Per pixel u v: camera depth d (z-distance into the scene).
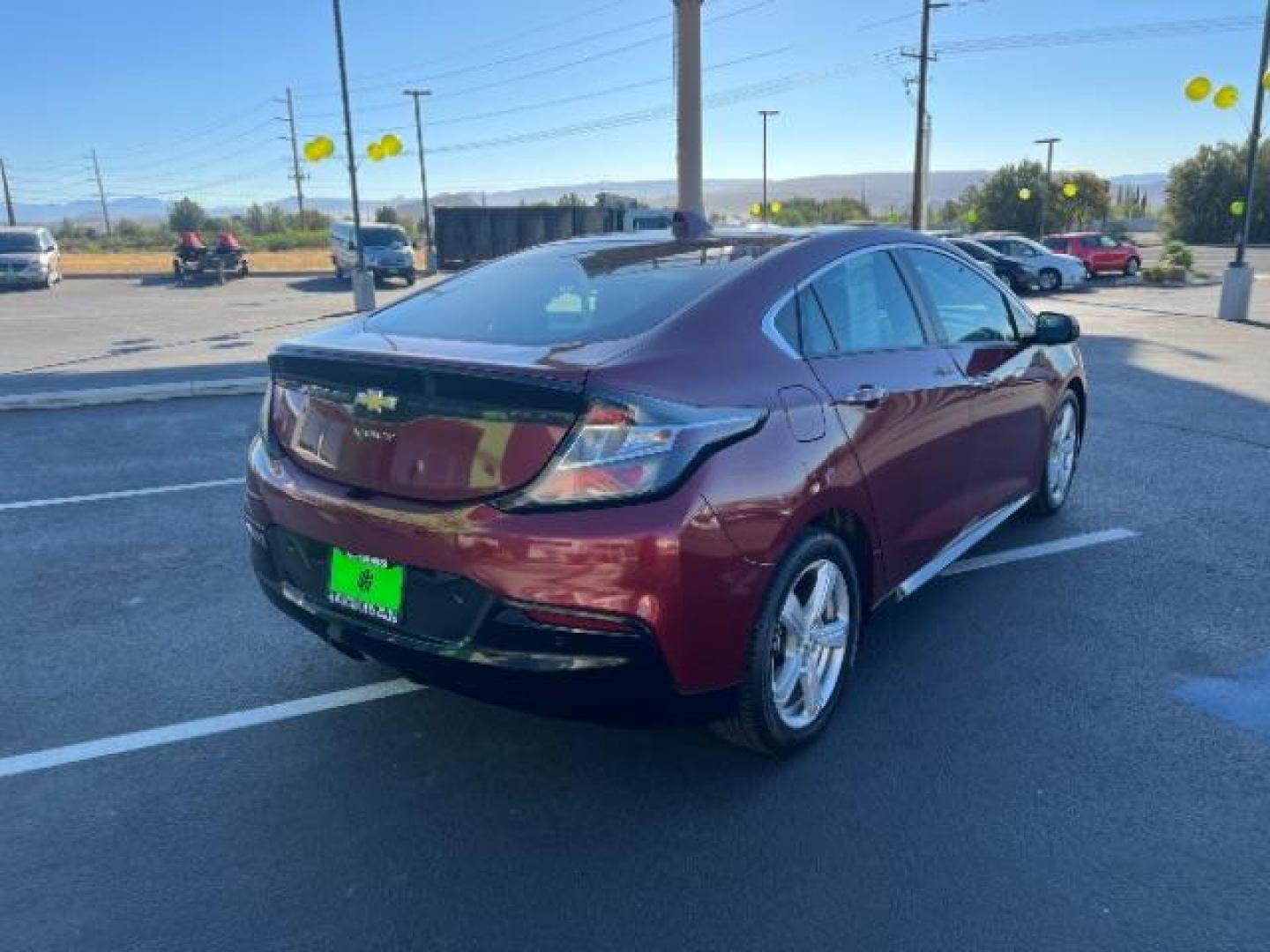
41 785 3.11
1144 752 3.21
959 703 3.54
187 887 2.63
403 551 2.74
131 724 3.50
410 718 3.53
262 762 3.25
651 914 2.50
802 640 3.15
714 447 2.71
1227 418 8.47
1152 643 4.01
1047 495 5.45
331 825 2.90
